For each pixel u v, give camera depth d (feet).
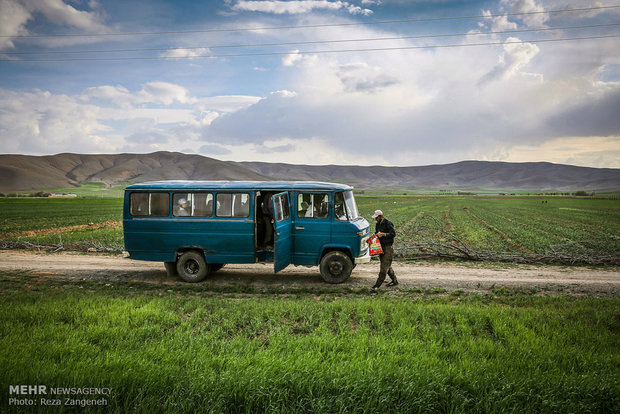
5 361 15.80
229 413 13.55
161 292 34.78
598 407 14.30
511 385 15.23
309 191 38.34
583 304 29.43
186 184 39.86
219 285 37.47
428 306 27.68
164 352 18.04
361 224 39.45
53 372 14.93
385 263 34.94
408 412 13.66
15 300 28.96
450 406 14.10
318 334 22.03
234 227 38.14
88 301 27.99
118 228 103.76
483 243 71.31
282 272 44.06
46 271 43.47
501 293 34.50
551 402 14.12
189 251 39.22
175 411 13.14
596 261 49.67
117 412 13.07
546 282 38.83
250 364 16.75
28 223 124.57
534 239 76.07
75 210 209.56
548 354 18.71
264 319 25.04
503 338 21.53
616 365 17.85
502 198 487.61
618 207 265.13
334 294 34.27
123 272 43.42
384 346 19.20
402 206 250.37
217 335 21.44
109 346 19.19
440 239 76.28
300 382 14.67
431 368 16.51
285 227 36.83
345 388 14.30
